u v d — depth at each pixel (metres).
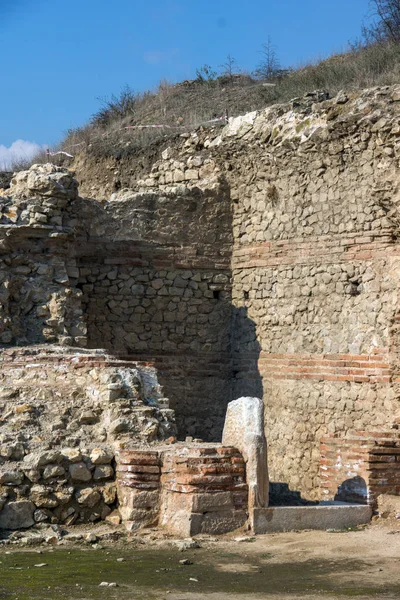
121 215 16.48
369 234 14.59
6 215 13.84
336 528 10.23
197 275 17.02
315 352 15.38
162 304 16.69
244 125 17.02
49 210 14.13
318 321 15.38
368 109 14.58
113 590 7.30
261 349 16.48
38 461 9.82
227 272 17.25
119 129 23.14
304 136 15.57
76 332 14.00
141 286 16.53
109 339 16.23
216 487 9.67
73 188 14.62
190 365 16.83
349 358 14.73
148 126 21.88
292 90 21.84
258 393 16.45
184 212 16.97
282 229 16.17
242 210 17.09
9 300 13.62
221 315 17.16
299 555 8.80
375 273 14.45
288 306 15.97
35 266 13.98
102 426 10.73
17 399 11.01
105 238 16.27
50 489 9.79
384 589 7.44
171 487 9.77
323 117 15.39
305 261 15.68
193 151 18.41
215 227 17.20
